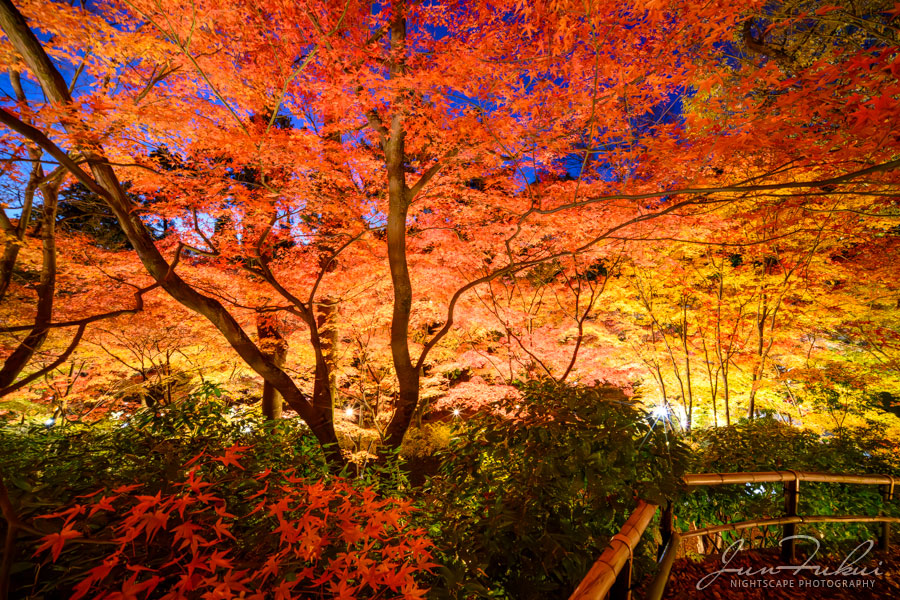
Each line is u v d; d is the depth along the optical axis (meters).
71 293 7.92
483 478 2.83
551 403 2.88
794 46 6.91
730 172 6.15
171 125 4.94
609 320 11.16
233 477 2.42
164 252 7.29
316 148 5.95
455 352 11.30
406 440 11.95
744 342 9.25
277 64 5.96
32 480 2.43
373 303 9.00
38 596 1.67
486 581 2.35
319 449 4.10
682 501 3.42
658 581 2.34
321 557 1.94
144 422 3.59
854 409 9.42
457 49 5.39
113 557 1.55
